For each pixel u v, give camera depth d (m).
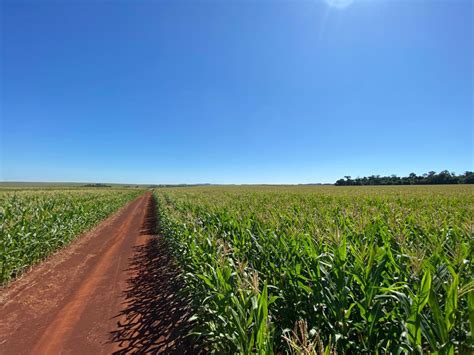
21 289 6.03
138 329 4.30
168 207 15.18
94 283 6.46
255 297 2.59
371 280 2.43
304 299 3.18
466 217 6.01
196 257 4.75
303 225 5.84
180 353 3.63
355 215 6.43
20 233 7.21
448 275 2.56
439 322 1.85
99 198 19.84
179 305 5.00
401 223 5.72
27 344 3.96
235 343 2.55
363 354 2.37
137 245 10.70
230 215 8.10
